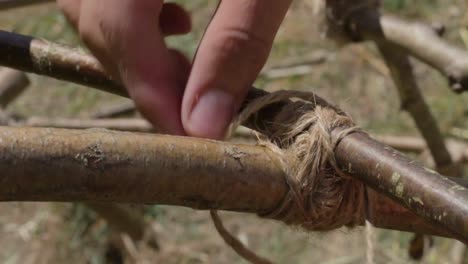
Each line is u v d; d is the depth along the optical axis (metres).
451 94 1.07
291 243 0.93
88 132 0.29
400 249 0.89
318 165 0.32
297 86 1.12
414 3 1.19
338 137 0.32
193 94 0.34
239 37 0.33
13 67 0.40
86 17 0.35
